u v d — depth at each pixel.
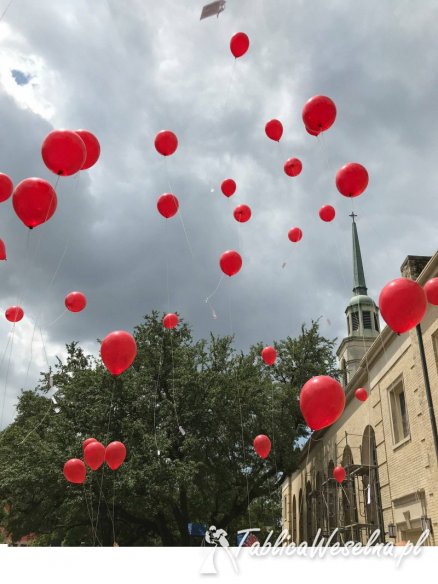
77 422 23.33
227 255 10.32
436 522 12.87
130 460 20.95
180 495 23.44
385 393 17.27
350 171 7.86
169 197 9.73
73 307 10.76
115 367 7.71
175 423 23.33
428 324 13.86
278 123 9.75
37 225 6.64
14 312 10.62
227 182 10.77
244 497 26.22
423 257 15.55
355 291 42.09
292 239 11.84
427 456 13.52
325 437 26.17
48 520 25.00
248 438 24.34
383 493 16.98
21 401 28.05
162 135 8.92
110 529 25.50
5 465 23.50
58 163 6.12
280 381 28.78
